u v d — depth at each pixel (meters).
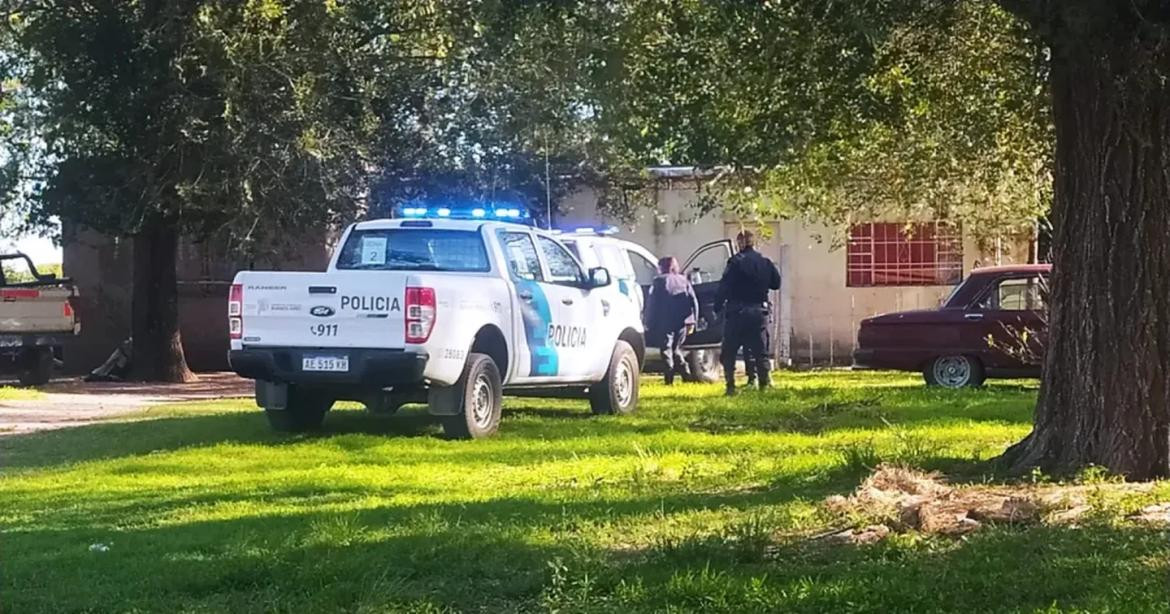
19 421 15.89
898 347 18.73
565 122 22.70
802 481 9.09
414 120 23.80
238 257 23.02
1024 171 18.09
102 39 22.09
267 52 21.30
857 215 24.11
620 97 11.68
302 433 13.23
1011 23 11.30
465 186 24.00
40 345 23.22
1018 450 8.98
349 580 6.04
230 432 13.35
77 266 29.92
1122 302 8.30
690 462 10.54
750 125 11.71
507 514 8.02
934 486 8.27
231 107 21.08
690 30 10.66
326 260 26.06
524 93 22.06
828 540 6.86
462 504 8.48
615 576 5.98
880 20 9.55
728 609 5.41
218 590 6.04
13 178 23.31
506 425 13.95
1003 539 6.52
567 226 27.53
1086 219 8.41
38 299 23.19
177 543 7.19
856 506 7.56
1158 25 7.57
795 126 11.62
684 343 20.75
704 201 22.44
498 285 13.33
